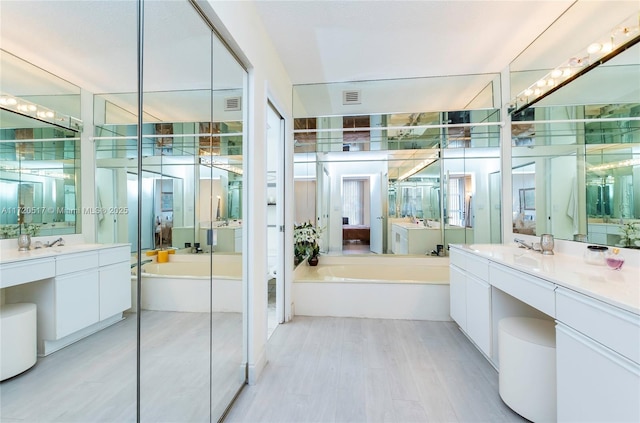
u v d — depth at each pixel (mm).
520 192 2775
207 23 1485
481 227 3701
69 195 960
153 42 1324
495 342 2049
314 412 1627
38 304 853
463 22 2195
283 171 3037
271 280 4480
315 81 3264
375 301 3100
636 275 1437
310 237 3877
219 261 1869
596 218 1883
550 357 1464
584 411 1144
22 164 812
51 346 884
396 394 1787
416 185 4074
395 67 2947
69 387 943
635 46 1677
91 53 1049
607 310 1035
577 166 2064
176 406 1452
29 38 852
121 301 1178
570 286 1232
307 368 2096
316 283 3168
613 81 1781
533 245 2359
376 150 4062
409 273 3930
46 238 875
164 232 1448
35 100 861
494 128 3307
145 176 1324
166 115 1427
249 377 1915
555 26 2215
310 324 2924
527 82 2676
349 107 3604
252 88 1971
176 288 1506
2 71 779
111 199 1139
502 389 1676
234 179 1949
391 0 1954
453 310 2758
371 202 4195
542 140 2457
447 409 1646
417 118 3430
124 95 1191
